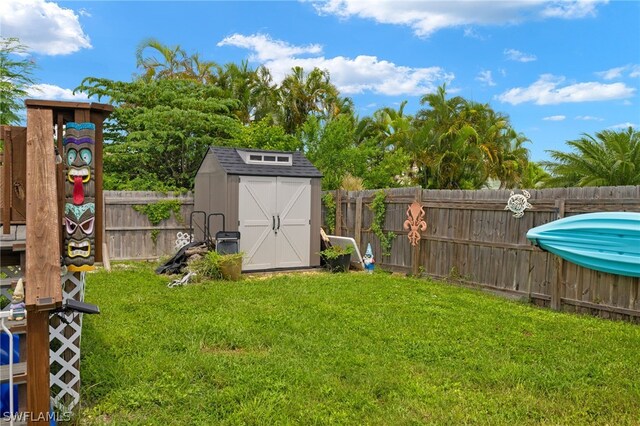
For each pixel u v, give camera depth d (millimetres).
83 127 3340
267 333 5207
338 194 11633
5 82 11539
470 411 3543
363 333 5379
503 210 7926
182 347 4738
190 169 15828
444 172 24062
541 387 4012
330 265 10141
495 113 28234
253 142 16578
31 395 2842
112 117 15945
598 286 6637
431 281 8969
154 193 11625
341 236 11562
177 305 6395
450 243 8875
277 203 10070
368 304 6777
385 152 20703
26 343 3072
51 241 2998
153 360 4312
